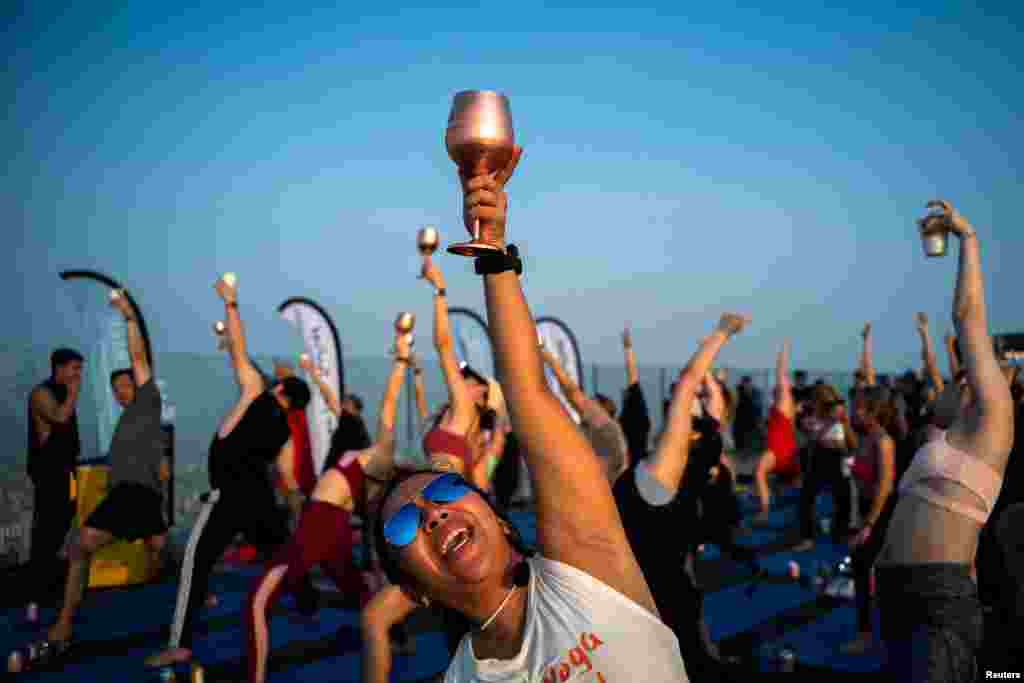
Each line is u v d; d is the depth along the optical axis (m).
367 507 5.04
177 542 10.69
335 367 11.19
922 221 3.12
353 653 5.96
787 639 6.16
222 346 5.76
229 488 5.42
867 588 5.75
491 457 4.65
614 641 1.27
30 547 8.66
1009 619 3.22
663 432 3.63
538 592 1.34
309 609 6.29
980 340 3.01
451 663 1.47
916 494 3.07
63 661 5.77
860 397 7.77
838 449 9.84
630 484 3.63
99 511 6.25
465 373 4.55
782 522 12.33
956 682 2.85
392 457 4.96
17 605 7.43
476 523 1.43
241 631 6.56
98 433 10.41
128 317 6.87
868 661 5.61
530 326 1.33
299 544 4.75
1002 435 2.97
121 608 7.34
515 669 1.33
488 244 1.23
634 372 7.26
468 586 1.39
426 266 3.90
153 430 6.53
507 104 1.23
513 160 1.25
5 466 9.08
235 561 9.41
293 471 9.30
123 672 5.52
